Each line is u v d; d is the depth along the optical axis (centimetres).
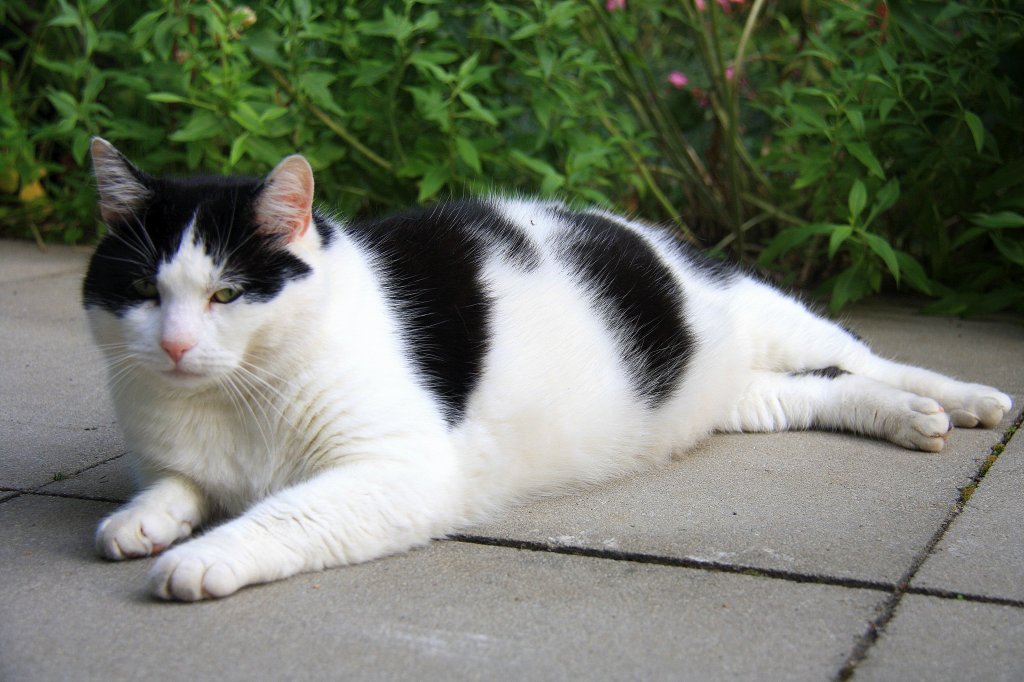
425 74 179
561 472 128
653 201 211
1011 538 117
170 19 179
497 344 124
